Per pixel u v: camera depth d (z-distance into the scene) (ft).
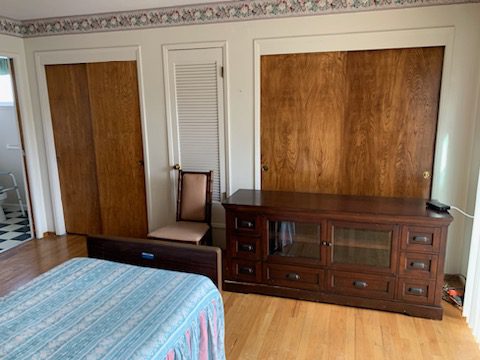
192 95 11.04
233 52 10.40
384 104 9.61
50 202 13.42
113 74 11.66
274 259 9.04
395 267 8.22
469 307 8.00
